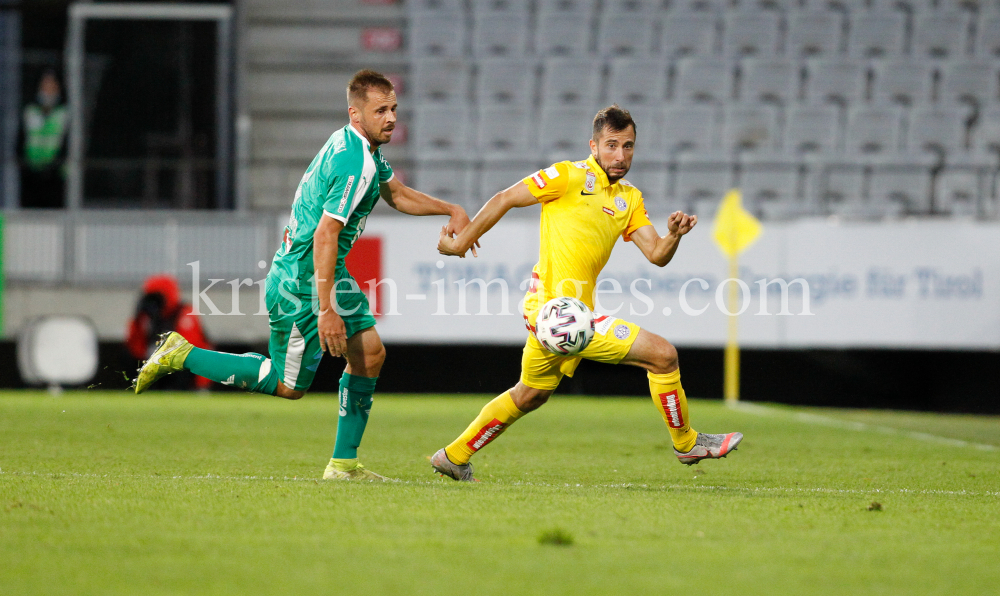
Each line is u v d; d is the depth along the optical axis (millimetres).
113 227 41500
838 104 52969
